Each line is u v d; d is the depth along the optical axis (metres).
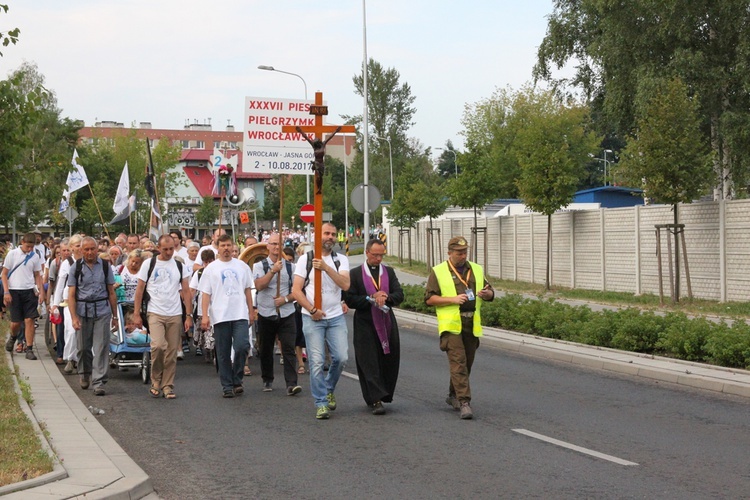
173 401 11.88
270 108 16.75
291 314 12.43
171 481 7.64
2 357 15.64
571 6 42.41
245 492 7.23
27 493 6.68
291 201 81.12
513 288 30.50
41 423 9.52
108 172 80.81
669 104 23.02
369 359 10.71
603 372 14.11
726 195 35.88
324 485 7.39
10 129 13.49
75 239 12.90
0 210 15.16
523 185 28.47
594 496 6.91
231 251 12.30
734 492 6.98
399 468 7.94
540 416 10.41
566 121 64.62
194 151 104.94
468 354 10.68
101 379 12.45
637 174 23.17
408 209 47.00
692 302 22.38
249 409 11.23
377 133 97.44
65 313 14.38
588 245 28.30
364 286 10.66
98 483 7.02
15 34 13.11
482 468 7.88
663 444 8.82
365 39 37.19
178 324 12.28
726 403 11.21
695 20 33.78
